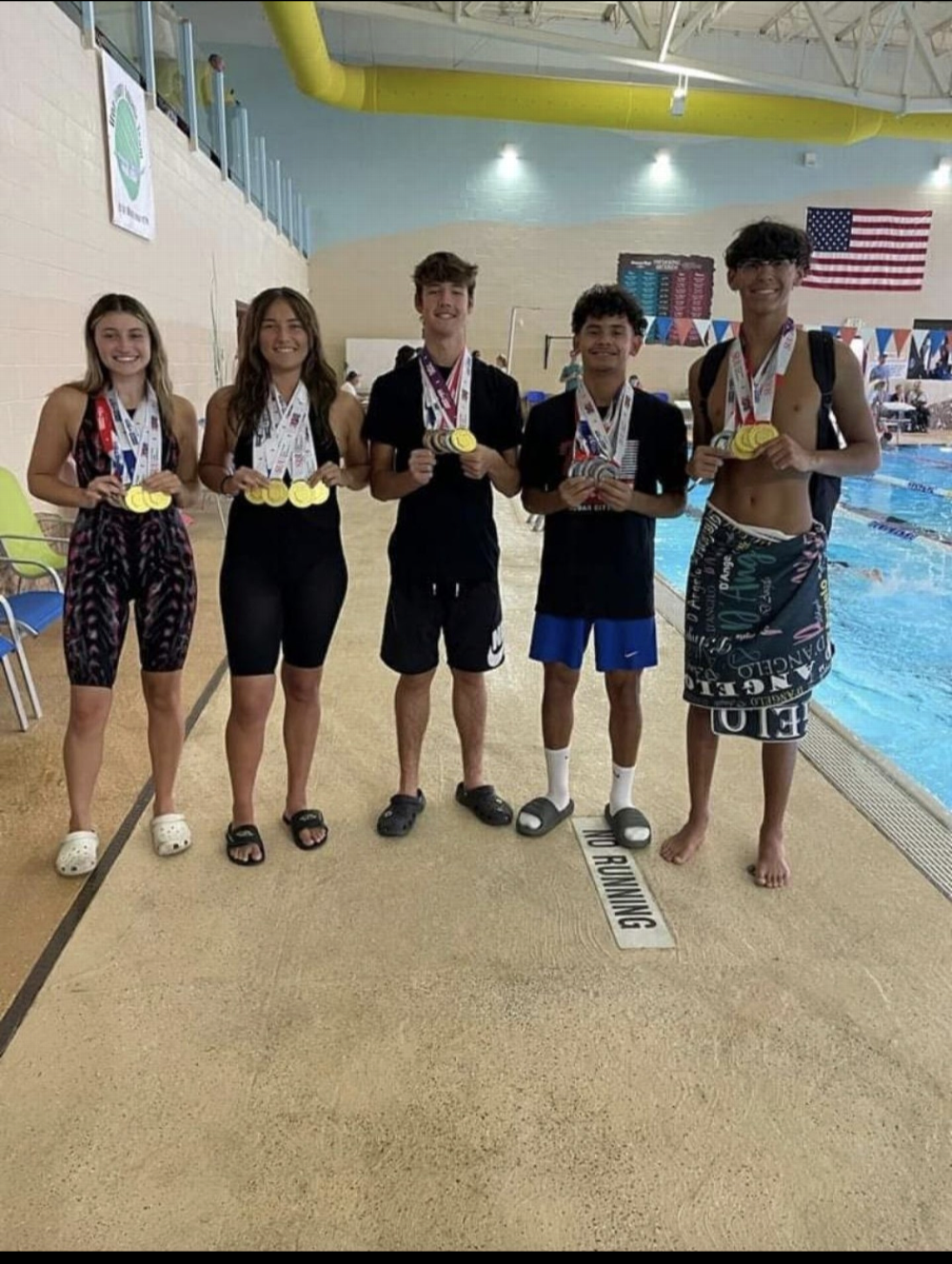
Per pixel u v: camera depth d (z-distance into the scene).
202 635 4.14
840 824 2.58
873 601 5.74
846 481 10.77
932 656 4.75
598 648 2.34
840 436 2.09
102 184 4.89
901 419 14.30
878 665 4.59
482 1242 1.30
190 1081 1.59
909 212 14.38
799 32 11.65
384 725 3.24
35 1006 1.77
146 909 2.09
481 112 11.46
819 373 2.00
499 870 2.30
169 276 6.32
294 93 13.11
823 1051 1.70
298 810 2.46
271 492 2.13
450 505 2.28
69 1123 1.50
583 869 2.32
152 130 5.88
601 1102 1.57
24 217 3.91
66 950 1.94
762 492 2.08
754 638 2.11
